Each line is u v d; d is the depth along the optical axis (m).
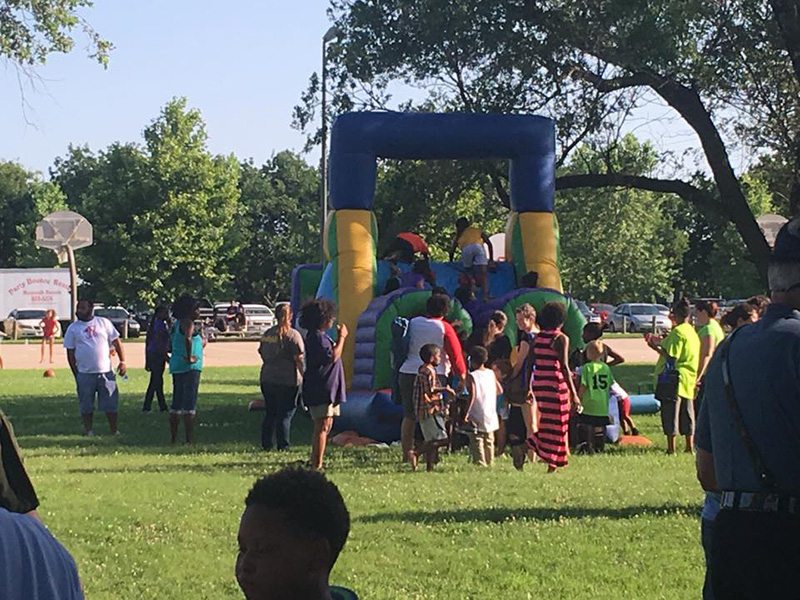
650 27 22.67
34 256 88.88
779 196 29.80
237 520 9.75
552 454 12.46
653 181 26.78
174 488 11.48
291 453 14.69
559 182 27.02
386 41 25.91
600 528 9.28
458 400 13.50
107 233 70.00
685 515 9.86
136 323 61.56
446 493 11.09
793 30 23.44
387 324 16.48
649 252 74.50
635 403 19.47
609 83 25.47
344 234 18.22
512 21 24.36
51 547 2.79
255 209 102.94
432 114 18.70
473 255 18.53
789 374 4.29
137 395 24.55
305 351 12.63
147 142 71.50
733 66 24.38
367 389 16.53
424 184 30.27
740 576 4.31
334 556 2.93
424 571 7.90
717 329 14.66
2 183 103.06
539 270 18.61
